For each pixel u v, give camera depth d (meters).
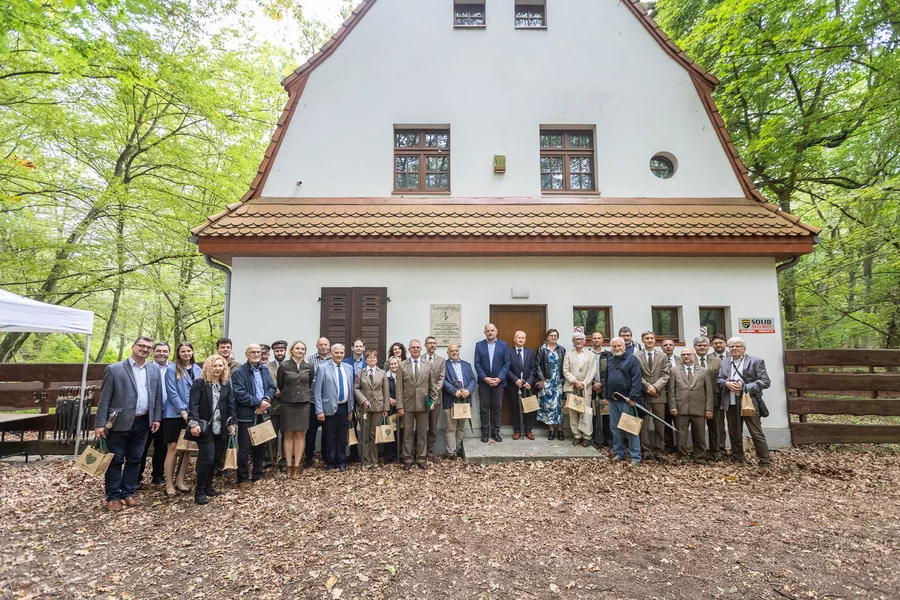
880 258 11.88
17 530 4.43
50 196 11.33
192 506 5.03
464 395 6.82
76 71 8.57
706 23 11.73
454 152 8.47
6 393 7.49
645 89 8.66
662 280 7.86
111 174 11.70
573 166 8.70
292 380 6.04
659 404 6.70
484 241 7.37
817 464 6.52
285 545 4.00
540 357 7.38
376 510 4.83
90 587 3.33
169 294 16.44
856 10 9.77
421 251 7.41
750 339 7.70
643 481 5.71
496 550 3.87
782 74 11.81
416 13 8.71
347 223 7.47
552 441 7.25
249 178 13.38
